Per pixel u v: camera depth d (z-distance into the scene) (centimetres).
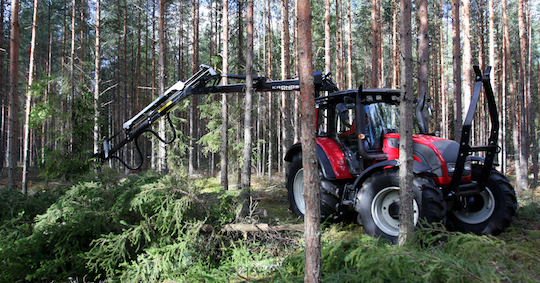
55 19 2447
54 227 405
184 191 441
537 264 329
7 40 2216
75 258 387
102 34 2461
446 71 2622
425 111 570
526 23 1817
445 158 453
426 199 411
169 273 383
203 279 365
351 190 505
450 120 2575
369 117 518
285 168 1410
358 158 524
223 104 845
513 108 1545
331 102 580
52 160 759
